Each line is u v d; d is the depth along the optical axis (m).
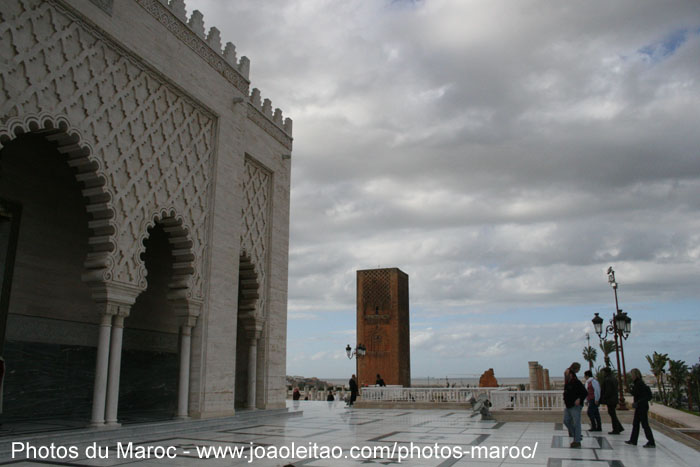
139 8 12.60
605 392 12.98
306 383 100.00
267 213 18.62
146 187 12.55
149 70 12.91
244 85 16.81
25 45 9.88
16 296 12.34
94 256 11.38
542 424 15.12
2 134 9.34
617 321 17.50
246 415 15.23
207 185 14.78
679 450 9.75
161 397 16.56
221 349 14.54
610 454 9.37
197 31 14.66
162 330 16.95
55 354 13.11
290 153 20.14
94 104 11.29
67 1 10.66
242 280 17.75
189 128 14.31
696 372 47.81
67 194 13.95
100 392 10.92
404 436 11.82
